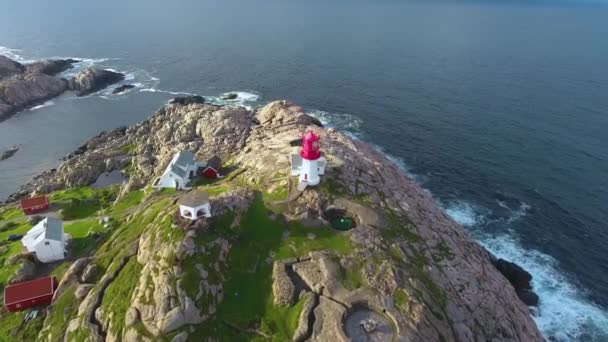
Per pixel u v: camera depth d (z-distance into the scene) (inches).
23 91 5103.3
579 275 2549.2
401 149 3927.2
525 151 3858.3
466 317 1836.9
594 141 4010.8
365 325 1648.6
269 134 3243.1
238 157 2977.4
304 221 2068.2
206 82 5802.2
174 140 3585.1
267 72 6171.3
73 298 1878.7
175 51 7224.4
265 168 2549.2
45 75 5516.7
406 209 2338.8
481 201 3198.8
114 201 2876.5
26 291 1926.7
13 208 2952.8
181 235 1877.5
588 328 2231.8
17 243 2412.6
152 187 2778.1
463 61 6766.7
